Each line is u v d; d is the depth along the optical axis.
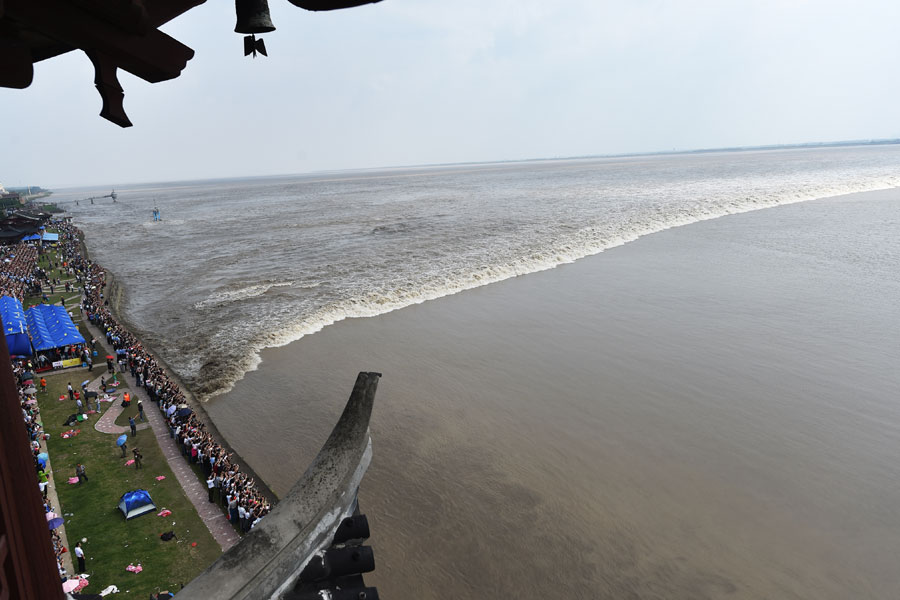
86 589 18.20
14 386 2.84
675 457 24.59
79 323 46.59
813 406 28.09
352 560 3.97
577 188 150.62
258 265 67.94
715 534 20.20
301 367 35.78
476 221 91.31
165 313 49.91
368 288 51.97
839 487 22.28
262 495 22.77
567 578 18.67
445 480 23.70
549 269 55.88
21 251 79.25
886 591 17.66
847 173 139.50
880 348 34.19
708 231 69.44
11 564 2.51
